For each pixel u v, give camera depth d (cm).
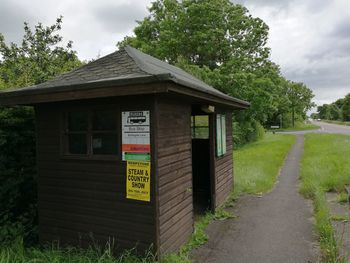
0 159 555
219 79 2000
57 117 483
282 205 727
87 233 464
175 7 2356
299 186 927
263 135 2931
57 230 491
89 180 459
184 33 2277
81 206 468
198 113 786
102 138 453
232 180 862
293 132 4228
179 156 480
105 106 439
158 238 411
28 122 602
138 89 365
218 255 468
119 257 428
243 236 541
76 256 430
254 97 2083
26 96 449
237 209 708
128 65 458
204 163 813
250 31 2350
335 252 443
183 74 678
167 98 437
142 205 418
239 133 2205
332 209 662
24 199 605
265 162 1358
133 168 422
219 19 2217
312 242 504
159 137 412
